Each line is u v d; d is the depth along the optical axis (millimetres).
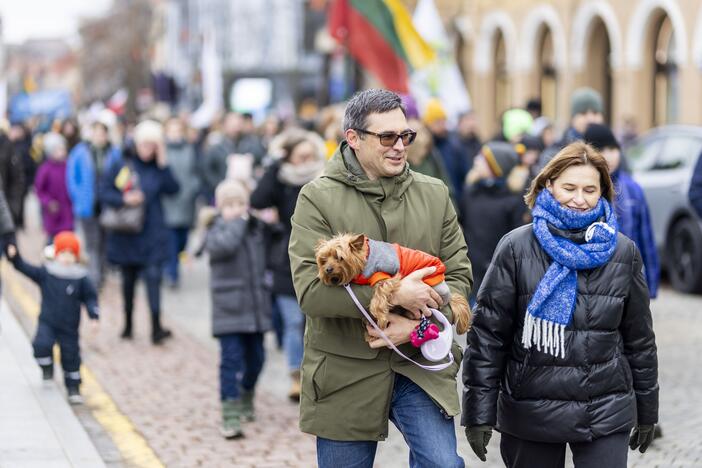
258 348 15164
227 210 15094
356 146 8469
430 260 8211
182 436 14367
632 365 8852
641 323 8781
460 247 8789
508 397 8781
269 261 15828
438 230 8656
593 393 8508
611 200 8859
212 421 15141
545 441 8570
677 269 26156
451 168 24797
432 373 8430
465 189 17750
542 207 8664
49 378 16500
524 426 8617
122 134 31531
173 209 28953
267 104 61281
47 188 29047
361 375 8375
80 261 16281
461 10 65812
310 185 8578
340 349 8414
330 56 88250
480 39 63906
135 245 21062
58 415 14820
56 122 34625
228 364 14453
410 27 25859
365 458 8547
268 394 16922
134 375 18203
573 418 8477
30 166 45750
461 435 14242
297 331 16062
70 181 27031
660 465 12648
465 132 28672
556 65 55125
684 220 25859
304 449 13734
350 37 25891
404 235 8484
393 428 14750
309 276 8250
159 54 140500
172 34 137750
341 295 8047
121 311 25031
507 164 17266
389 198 8500
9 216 16422
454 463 8266
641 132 47938
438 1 66500
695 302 24703
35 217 54156
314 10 113188
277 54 112750
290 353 16141
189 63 129250
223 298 14688
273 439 14211
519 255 8703
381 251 8070
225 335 14539
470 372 8789
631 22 47750
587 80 52844
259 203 15469
